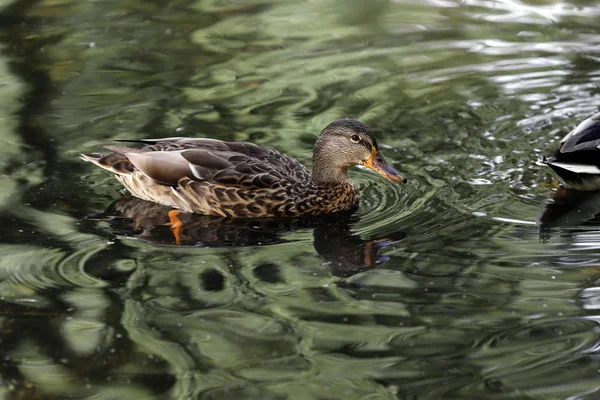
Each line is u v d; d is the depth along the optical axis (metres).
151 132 11.89
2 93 13.09
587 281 8.33
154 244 9.44
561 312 7.80
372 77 13.62
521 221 9.67
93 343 7.50
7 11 16.44
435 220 9.80
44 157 11.28
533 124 12.04
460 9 16.33
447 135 11.82
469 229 9.53
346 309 7.97
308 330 7.65
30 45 14.91
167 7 16.78
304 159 11.33
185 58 14.41
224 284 8.50
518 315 7.79
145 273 8.73
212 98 12.98
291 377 7.00
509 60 14.04
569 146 10.35
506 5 16.42
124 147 10.73
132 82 13.52
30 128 12.01
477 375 6.96
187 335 7.61
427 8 16.44
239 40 15.16
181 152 10.60
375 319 7.80
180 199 10.48
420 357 7.22
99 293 8.33
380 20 15.96
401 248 9.19
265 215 10.42
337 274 8.67
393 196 10.57
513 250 9.02
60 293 8.31
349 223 10.03
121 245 9.36
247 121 12.26
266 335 7.59
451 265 8.75
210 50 14.73
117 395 6.83
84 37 15.26
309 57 14.41
